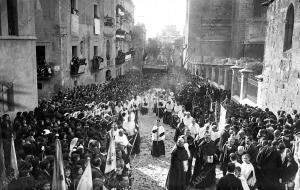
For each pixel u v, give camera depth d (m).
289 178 8.68
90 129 11.20
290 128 11.08
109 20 36.81
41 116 13.07
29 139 9.25
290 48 17.66
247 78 23.77
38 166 7.48
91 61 31.94
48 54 23.97
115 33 41.50
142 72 48.66
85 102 18.09
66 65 24.89
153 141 14.09
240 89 24.73
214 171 10.52
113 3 39.75
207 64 32.41
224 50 32.66
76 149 8.81
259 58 29.78
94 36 32.69
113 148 8.61
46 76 22.75
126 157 9.91
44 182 6.81
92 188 6.96
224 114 14.84
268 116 13.77
